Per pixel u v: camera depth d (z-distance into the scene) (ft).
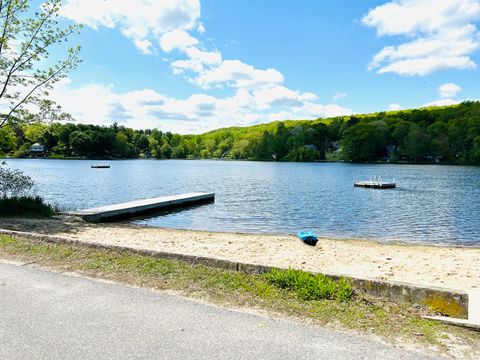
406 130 385.70
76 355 11.79
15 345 12.37
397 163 380.58
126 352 12.03
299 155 465.88
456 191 115.44
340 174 213.25
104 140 458.50
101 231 42.06
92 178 164.86
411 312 15.90
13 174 49.90
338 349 12.46
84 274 20.33
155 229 49.26
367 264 32.09
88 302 16.29
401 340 13.24
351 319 14.94
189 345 12.57
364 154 395.75
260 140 524.52
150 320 14.53
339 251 37.70
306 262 32.19
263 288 18.10
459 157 352.90
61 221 45.57
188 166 343.26
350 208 78.02
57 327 13.75
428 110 494.18
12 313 14.94
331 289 17.34
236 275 19.94
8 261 22.59
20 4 44.70
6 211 44.80
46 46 47.26
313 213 71.00
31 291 17.52
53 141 429.79
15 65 46.19
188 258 22.27
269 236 46.47
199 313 15.31
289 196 100.37
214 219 63.41
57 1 46.29
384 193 109.91
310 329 13.99
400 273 29.25
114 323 14.19
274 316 15.17
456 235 51.72
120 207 60.85
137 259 22.62
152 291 17.85
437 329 14.21
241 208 76.69
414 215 69.26
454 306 15.99
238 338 13.15
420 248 41.27
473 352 12.46
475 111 377.50
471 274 29.19
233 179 171.12
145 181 153.89
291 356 11.93
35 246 25.54
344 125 475.72
